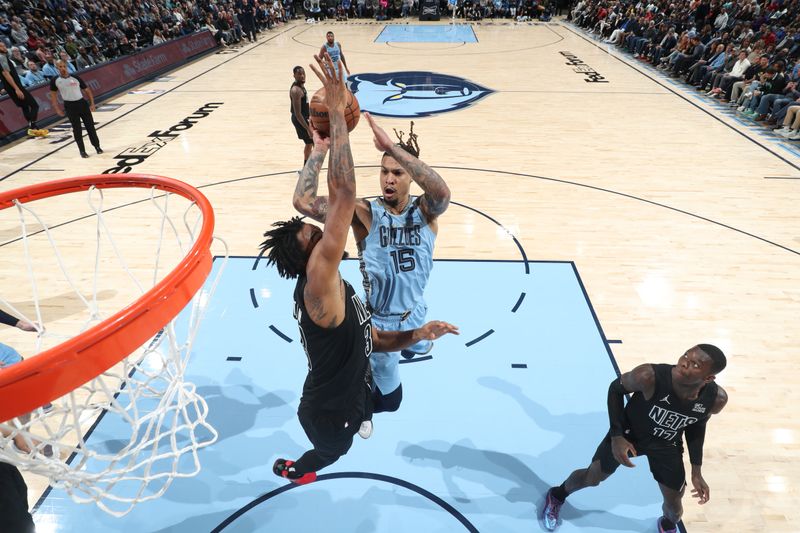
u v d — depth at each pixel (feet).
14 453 7.07
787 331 16.10
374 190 25.18
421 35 72.28
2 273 18.90
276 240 6.58
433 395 13.93
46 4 51.60
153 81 47.06
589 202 24.06
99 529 10.65
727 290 17.98
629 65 52.54
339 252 6.11
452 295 17.80
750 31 42.98
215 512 11.03
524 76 47.88
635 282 18.42
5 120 31.89
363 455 12.28
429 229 9.12
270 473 11.89
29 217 22.89
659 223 22.22
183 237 21.21
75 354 5.63
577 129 33.68
